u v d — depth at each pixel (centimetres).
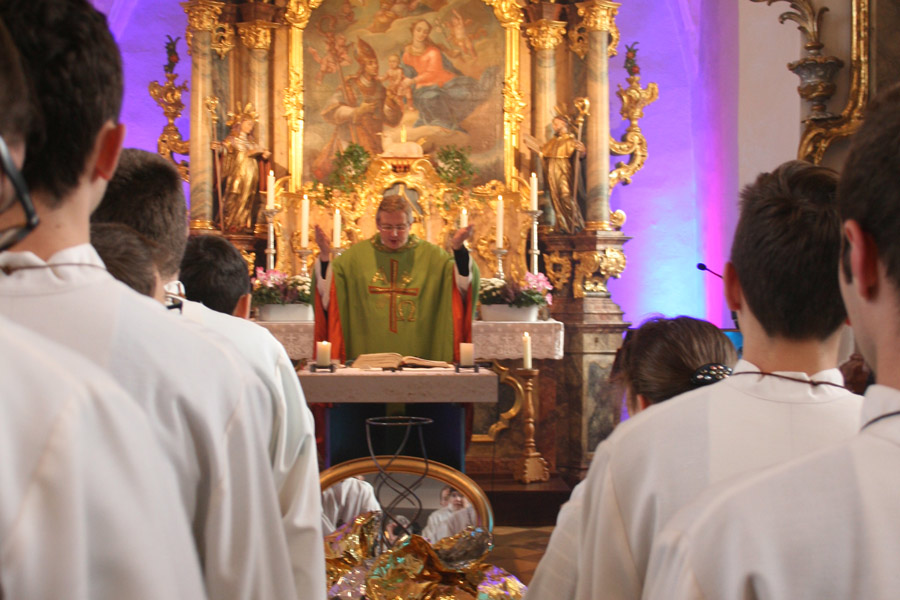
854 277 79
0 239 77
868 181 76
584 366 827
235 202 833
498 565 586
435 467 338
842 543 73
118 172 171
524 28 863
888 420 76
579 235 837
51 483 60
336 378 369
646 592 88
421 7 866
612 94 947
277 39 869
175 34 958
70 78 94
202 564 113
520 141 859
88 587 62
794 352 120
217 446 110
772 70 700
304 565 171
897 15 397
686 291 947
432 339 599
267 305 768
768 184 125
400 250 596
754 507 77
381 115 866
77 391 63
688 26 934
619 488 124
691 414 122
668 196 951
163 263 158
